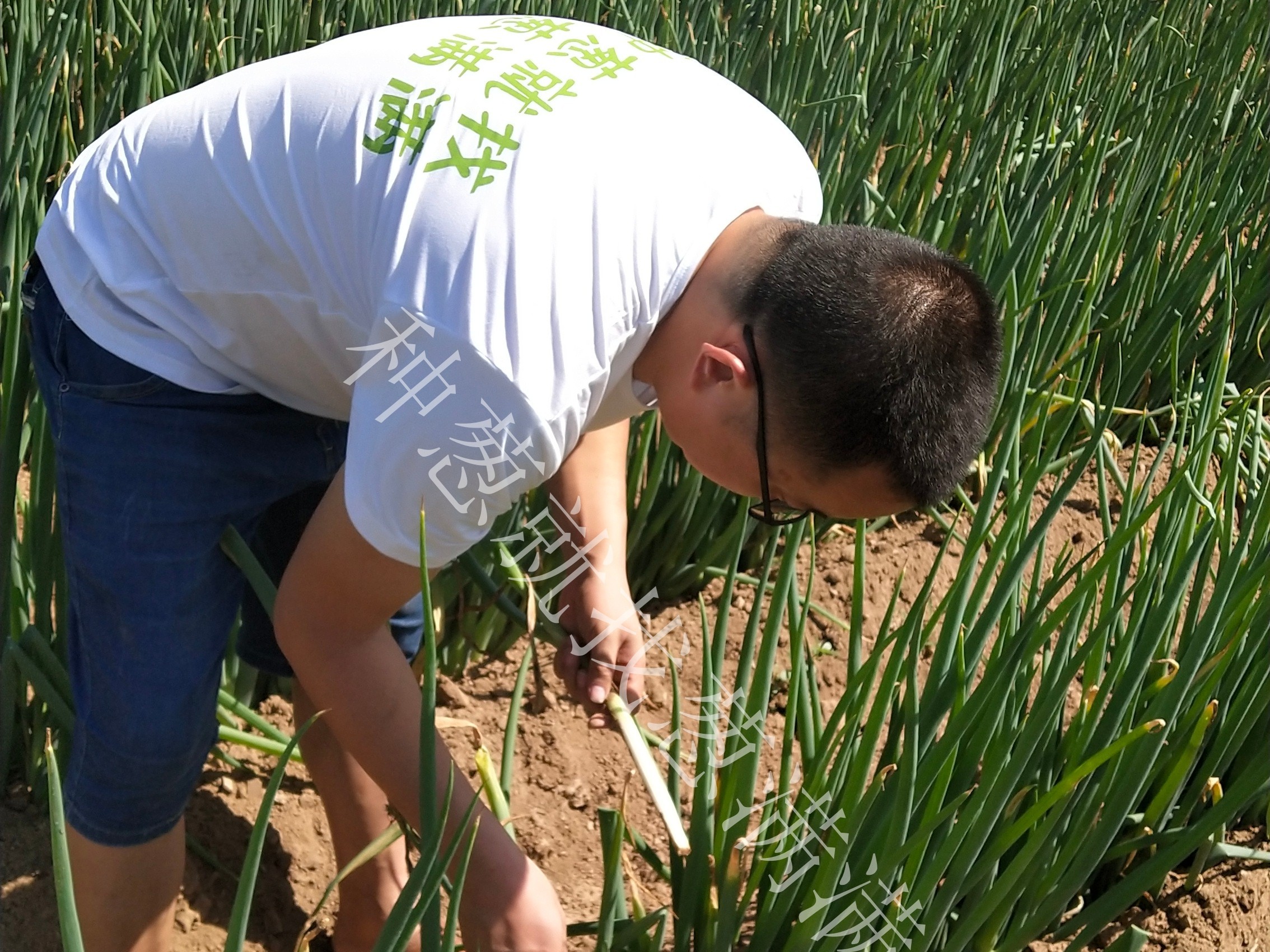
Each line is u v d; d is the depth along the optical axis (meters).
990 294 1.08
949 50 3.07
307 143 1.06
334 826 1.58
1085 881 1.60
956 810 1.37
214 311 1.15
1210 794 1.84
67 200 1.21
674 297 1.03
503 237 0.95
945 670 1.39
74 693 1.29
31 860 1.62
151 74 2.07
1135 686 1.44
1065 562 1.43
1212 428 1.66
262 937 1.68
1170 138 2.89
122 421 1.18
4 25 2.43
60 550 1.52
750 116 1.17
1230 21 3.59
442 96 1.03
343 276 1.05
